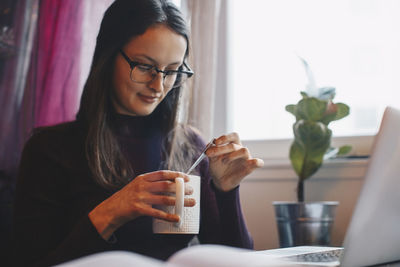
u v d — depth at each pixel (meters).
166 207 0.88
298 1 1.88
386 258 0.72
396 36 1.75
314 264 0.68
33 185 1.15
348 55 1.82
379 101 1.78
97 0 1.90
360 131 1.79
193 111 1.67
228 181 1.17
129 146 1.24
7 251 1.65
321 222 1.40
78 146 1.20
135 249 1.05
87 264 0.43
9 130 1.84
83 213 1.13
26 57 1.87
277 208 1.45
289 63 1.89
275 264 0.44
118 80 1.14
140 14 1.08
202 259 0.44
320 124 1.46
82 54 1.88
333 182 1.64
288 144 1.80
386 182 0.64
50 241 1.08
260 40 1.93
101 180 1.14
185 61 1.23
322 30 1.85
